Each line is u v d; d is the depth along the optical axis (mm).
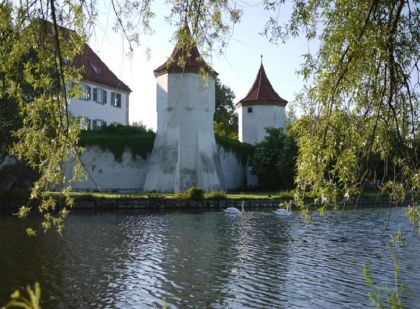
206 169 47906
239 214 34406
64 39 7137
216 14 7344
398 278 15258
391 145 7000
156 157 47312
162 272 15914
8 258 17469
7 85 7180
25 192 35188
